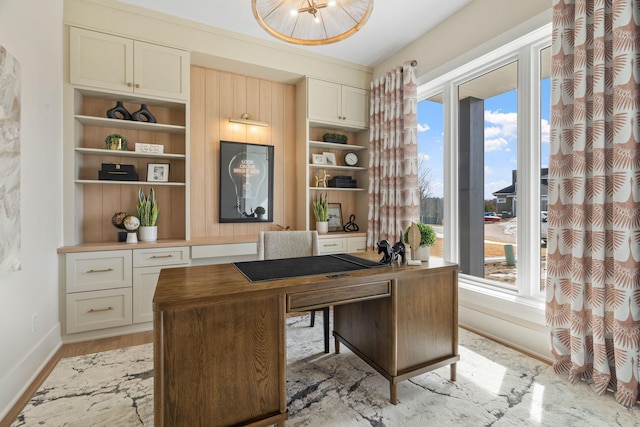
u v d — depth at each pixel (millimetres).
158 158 3082
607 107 1762
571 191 1938
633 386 1610
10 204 1604
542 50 2359
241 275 1587
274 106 3717
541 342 2191
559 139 1960
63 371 2002
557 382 1866
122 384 1854
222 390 1292
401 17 2912
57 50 2377
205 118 3344
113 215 2930
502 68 2650
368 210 3795
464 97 2992
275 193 3729
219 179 3396
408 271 1711
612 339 1760
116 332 2584
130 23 2707
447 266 1845
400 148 3373
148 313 2682
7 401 1615
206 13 2834
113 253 2545
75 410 1608
